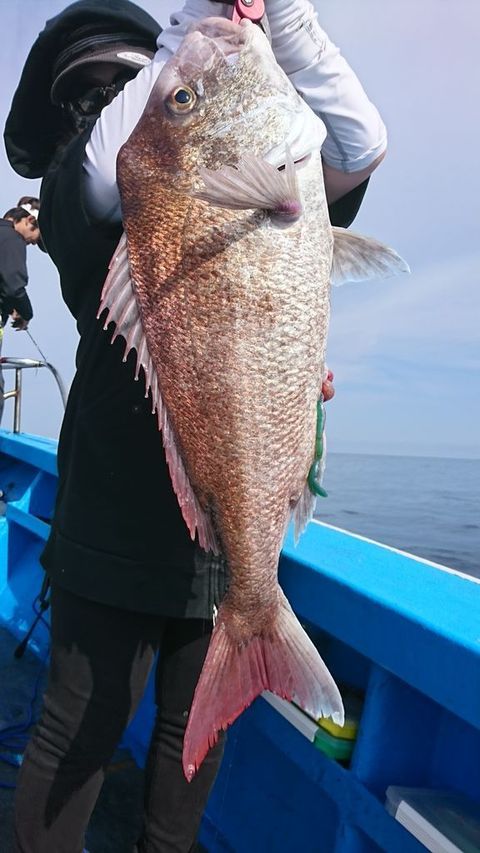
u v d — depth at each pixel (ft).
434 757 4.42
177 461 3.55
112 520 3.93
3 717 7.38
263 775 5.59
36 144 4.61
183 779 4.31
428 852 3.83
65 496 4.23
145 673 4.18
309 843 5.08
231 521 3.58
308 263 3.43
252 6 3.46
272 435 3.49
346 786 4.36
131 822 6.01
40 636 9.02
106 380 4.02
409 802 3.96
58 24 3.96
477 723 3.34
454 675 3.51
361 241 3.85
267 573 3.70
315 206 3.45
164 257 3.36
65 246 3.92
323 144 3.82
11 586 10.30
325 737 4.56
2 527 10.48
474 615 3.90
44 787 4.01
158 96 3.34
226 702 3.59
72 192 3.62
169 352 3.43
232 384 3.41
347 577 4.53
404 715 4.36
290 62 3.59
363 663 5.28
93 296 4.11
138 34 4.08
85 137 3.64
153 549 3.91
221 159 3.30
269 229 3.33
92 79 4.07
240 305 3.35
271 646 3.70
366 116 3.74
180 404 3.48
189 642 4.29
